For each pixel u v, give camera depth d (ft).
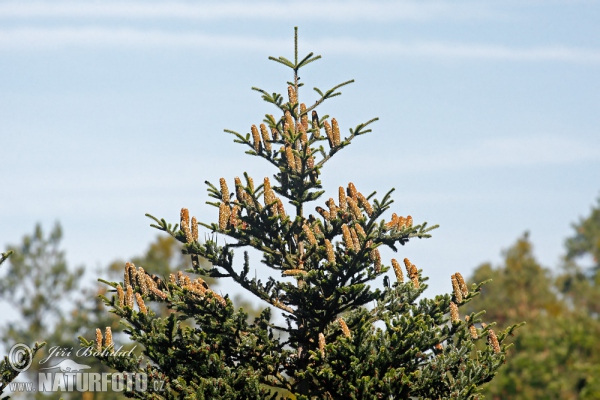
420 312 215.51
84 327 553.23
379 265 220.43
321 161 234.99
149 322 216.13
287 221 221.46
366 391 201.36
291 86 237.04
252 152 232.12
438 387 207.00
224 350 220.64
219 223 219.41
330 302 220.43
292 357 227.20
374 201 220.23
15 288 602.03
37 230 622.54
